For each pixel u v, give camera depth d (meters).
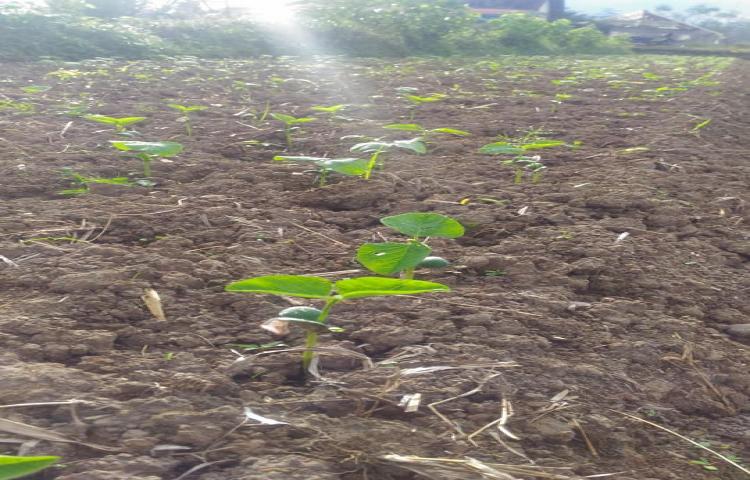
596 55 17.61
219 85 7.91
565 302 2.55
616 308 2.55
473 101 7.36
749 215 3.81
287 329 2.22
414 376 2.00
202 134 5.18
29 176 3.82
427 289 1.70
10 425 1.62
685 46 23.36
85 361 1.97
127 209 3.30
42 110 5.81
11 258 2.67
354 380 1.96
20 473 1.19
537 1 31.17
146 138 4.96
